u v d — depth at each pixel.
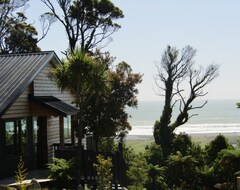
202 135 91.31
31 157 21.58
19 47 49.78
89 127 32.31
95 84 19.06
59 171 18.02
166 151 40.62
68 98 26.53
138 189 18.75
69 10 45.81
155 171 26.52
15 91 19.61
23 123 21.08
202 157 33.12
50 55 23.23
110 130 32.62
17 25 49.66
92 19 45.62
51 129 23.78
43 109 21.48
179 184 28.36
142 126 133.25
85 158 18.92
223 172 28.27
